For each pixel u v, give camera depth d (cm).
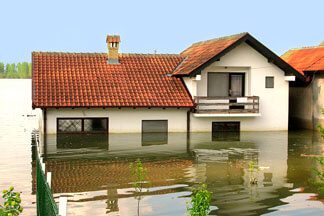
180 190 1545
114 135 2558
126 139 2464
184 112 2692
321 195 1499
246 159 2048
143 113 2633
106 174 1747
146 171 1805
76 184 1602
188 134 2662
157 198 1448
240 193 1519
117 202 1402
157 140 2459
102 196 1462
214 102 2805
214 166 1908
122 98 2620
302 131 2878
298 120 3089
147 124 2647
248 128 2805
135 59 3056
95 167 1862
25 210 1316
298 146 2361
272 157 2091
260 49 2764
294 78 2825
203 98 2700
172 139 2498
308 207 1377
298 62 3191
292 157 2091
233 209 1352
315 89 2895
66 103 2498
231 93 2859
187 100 2689
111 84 2745
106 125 2598
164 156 2092
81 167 1859
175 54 3178
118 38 2978
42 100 2495
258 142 2466
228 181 1670
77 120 2555
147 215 1287
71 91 2614
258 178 1714
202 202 984
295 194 1510
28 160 2019
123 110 2603
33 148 2336
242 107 2873
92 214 1284
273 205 1394
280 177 1728
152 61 3066
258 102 2758
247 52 2792
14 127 3316
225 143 2420
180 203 1398
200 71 2680
